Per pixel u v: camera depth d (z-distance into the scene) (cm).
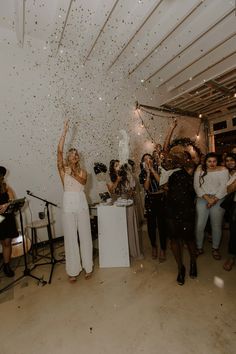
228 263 234
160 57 395
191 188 212
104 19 293
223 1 271
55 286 226
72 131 386
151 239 273
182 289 203
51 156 363
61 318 176
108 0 271
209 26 296
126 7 295
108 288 215
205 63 395
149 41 354
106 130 434
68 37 351
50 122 361
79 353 141
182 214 207
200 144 671
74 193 229
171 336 149
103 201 296
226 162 279
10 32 324
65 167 235
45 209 357
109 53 388
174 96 500
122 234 255
